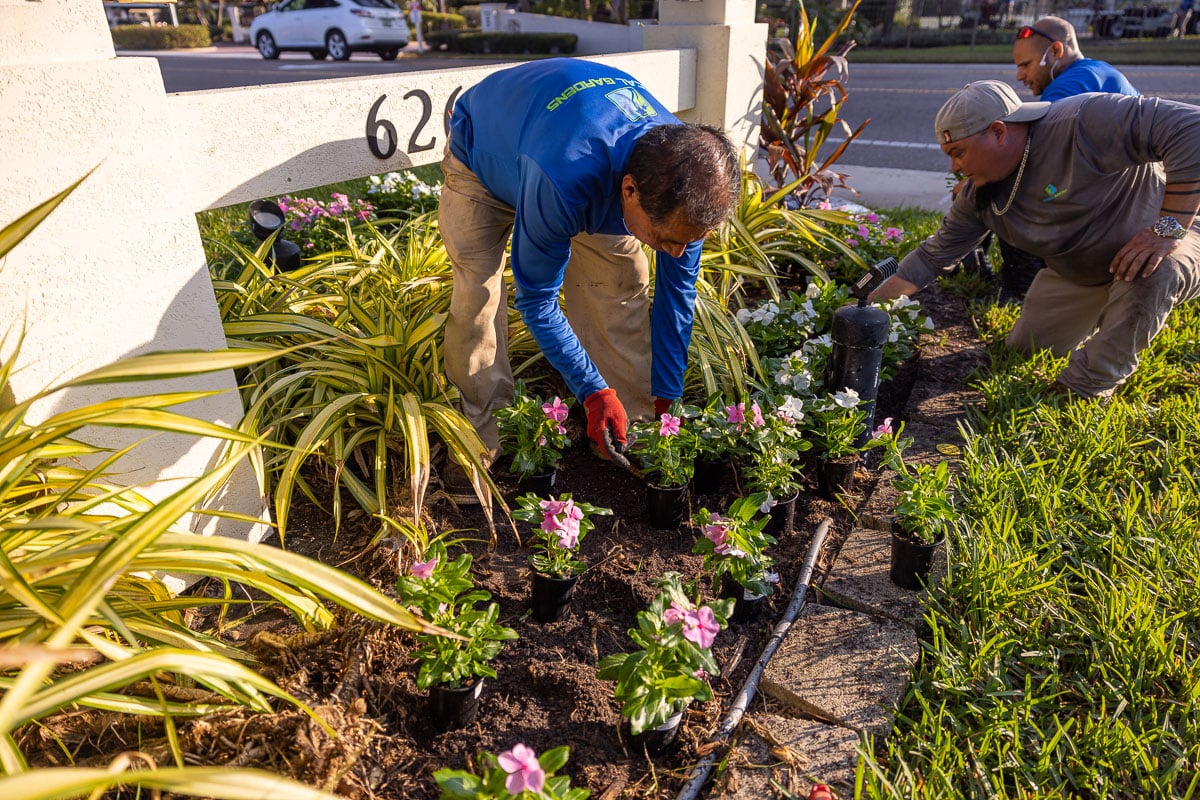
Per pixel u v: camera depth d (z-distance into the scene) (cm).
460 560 192
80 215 188
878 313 279
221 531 233
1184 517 246
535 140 201
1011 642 204
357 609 155
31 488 183
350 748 169
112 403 162
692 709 194
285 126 251
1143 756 171
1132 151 282
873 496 268
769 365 314
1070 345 348
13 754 128
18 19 170
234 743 170
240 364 154
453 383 268
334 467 262
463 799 145
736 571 205
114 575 130
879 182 723
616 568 235
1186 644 202
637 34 2014
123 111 191
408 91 289
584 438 296
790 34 1869
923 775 174
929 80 1402
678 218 183
